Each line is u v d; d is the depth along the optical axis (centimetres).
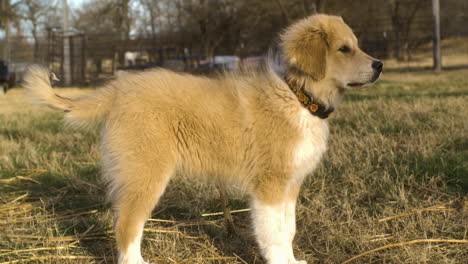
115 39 2325
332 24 340
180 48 2600
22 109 1114
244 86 338
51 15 3334
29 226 392
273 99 323
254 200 321
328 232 361
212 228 392
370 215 394
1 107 1157
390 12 2848
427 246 324
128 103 323
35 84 330
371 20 2606
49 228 374
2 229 385
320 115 325
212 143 329
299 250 346
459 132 596
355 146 571
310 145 323
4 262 323
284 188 320
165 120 321
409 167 494
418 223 366
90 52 2236
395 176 473
